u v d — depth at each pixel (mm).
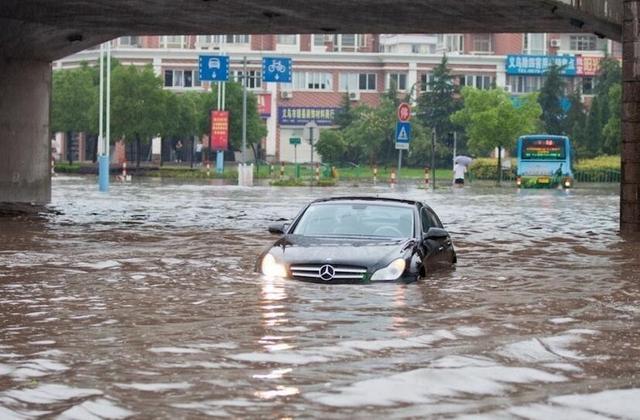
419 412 15875
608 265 40562
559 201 100062
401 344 21734
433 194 114812
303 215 35969
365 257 32062
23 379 18250
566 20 72688
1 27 74500
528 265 40250
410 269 32406
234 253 43031
